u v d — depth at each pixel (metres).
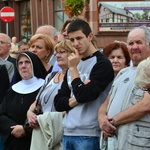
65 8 23.67
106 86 7.93
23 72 9.59
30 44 10.43
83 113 7.94
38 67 9.70
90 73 7.95
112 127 7.10
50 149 8.84
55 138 8.80
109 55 9.26
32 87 9.56
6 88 10.66
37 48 10.32
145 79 6.59
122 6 25.53
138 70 6.66
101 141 7.54
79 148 7.92
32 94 9.49
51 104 9.01
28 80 9.59
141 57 7.36
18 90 9.59
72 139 7.99
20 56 9.62
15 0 41.38
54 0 35.38
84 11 25.64
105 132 7.23
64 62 8.92
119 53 9.20
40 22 37.44
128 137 6.93
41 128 8.84
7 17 28.59
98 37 25.80
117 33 25.73
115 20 25.67
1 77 10.66
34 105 9.22
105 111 7.58
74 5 23.14
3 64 11.24
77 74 7.91
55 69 9.81
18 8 41.72
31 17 38.56
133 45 7.39
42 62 10.39
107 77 7.91
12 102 9.55
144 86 6.62
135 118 6.86
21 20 41.44
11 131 9.32
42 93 9.15
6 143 9.46
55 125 8.80
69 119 8.03
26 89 9.57
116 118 7.05
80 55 8.04
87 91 7.75
